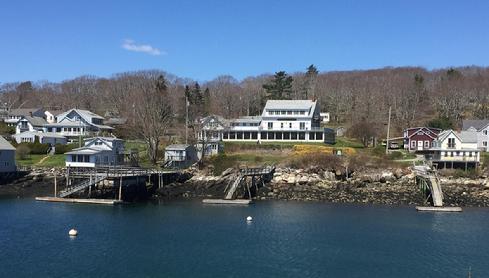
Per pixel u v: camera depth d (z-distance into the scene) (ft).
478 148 361.71
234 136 432.25
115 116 615.98
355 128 429.38
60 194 267.80
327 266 157.38
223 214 235.61
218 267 155.02
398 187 295.89
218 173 318.04
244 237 191.11
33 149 388.78
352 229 206.18
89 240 182.91
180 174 312.29
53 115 565.53
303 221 221.25
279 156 357.00
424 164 318.45
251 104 638.53
